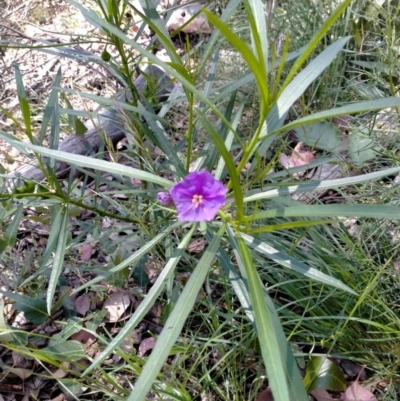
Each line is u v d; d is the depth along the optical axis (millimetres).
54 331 408
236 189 208
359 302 318
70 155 272
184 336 379
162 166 347
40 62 614
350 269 370
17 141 287
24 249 455
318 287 375
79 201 326
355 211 214
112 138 506
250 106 495
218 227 290
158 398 341
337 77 504
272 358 191
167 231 292
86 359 382
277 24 526
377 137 449
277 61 332
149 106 347
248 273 221
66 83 587
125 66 327
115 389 364
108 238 417
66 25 637
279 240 382
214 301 401
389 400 332
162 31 277
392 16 515
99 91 571
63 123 531
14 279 427
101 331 407
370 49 490
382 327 330
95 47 606
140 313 244
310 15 518
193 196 242
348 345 361
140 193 354
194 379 359
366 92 470
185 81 205
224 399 347
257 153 254
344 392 340
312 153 471
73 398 371
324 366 344
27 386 380
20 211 314
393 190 396
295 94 241
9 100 585
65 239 308
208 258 228
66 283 432
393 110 456
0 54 580
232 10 286
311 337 369
